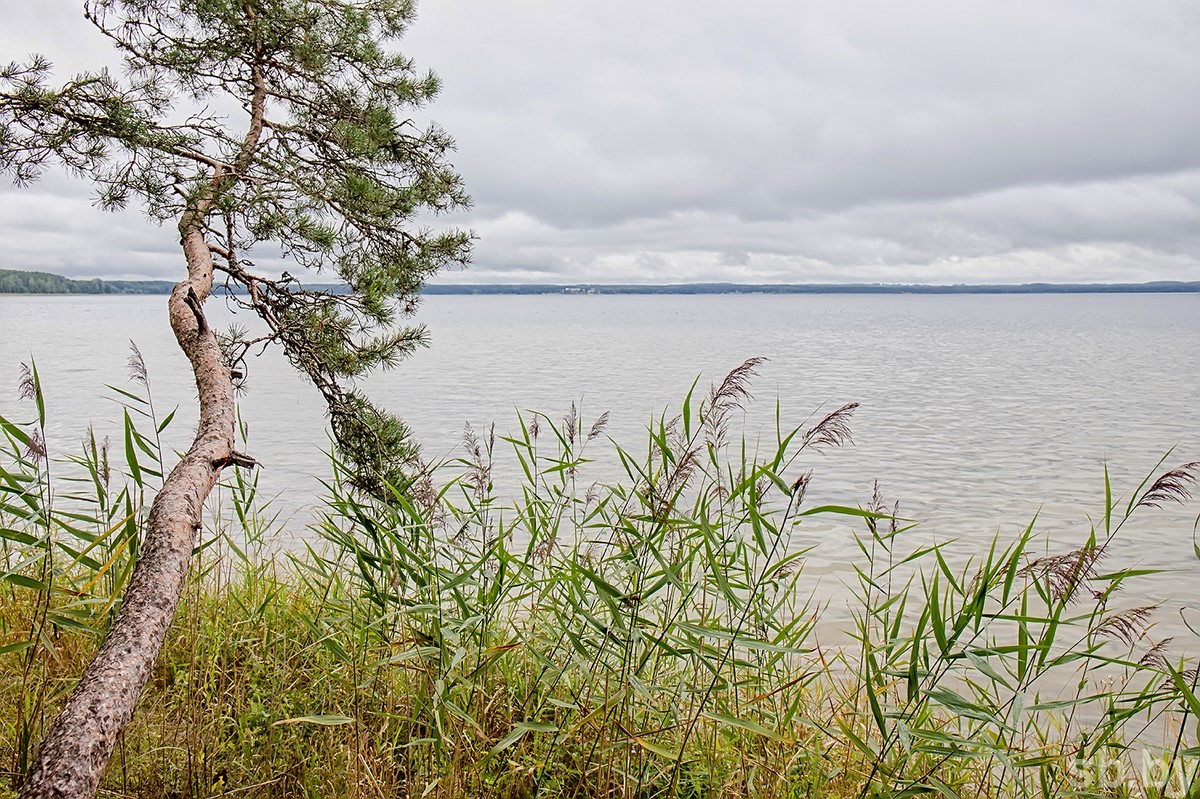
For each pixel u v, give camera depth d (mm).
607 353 69125
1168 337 99375
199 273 4965
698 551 4008
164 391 34500
